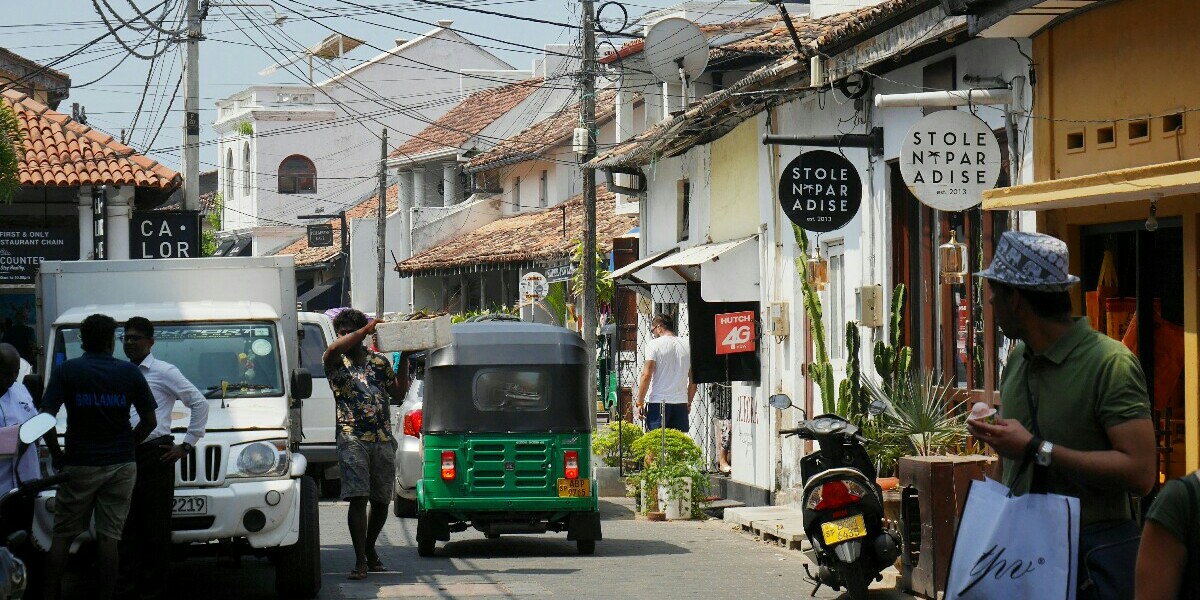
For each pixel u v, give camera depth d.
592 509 13.49
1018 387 5.48
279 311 12.75
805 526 10.10
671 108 24.17
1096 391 5.24
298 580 10.67
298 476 10.75
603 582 11.49
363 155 63.09
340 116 62.88
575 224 35.78
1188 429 10.35
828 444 10.02
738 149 19.39
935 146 11.52
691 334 18.83
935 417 11.79
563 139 39.69
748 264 18.45
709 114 18.20
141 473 10.06
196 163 25.84
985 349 12.70
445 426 13.47
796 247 17.17
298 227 60.94
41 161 24.59
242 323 11.91
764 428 18.25
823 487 9.81
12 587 7.59
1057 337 5.39
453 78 63.06
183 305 12.08
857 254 15.23
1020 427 5.27
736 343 18.22
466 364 13.56
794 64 15.21
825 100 16.06
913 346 14.20
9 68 35.06
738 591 10.97
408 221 46.69
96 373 9.44
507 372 13.61
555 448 13.51
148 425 9.73
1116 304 11.37
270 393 11.61
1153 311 10.96
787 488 17.42
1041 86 11.62
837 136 14.45
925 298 13.94
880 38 13.18
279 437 10.77
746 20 26.47
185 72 25.62
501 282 39.19
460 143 46.84
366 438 11.72
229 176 66.31
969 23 11.31
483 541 15.02
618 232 32.06
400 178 51.09
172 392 10.21
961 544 5.34
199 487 10.46
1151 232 10.97
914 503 10.50
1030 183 10.84
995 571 5.18
